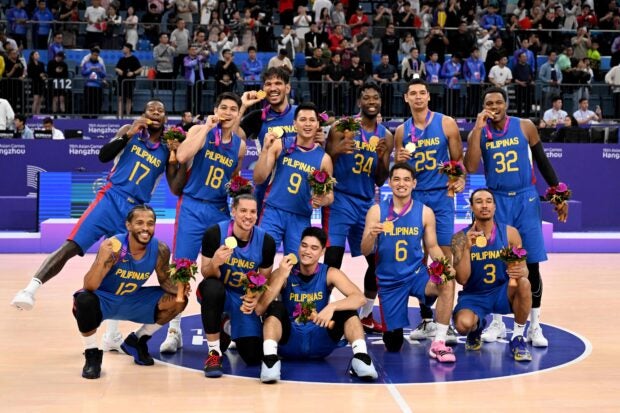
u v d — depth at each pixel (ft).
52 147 44.06
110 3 58.44
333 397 16.92
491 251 20.47
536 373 18.89
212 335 18.60
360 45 53.31
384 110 51.03
